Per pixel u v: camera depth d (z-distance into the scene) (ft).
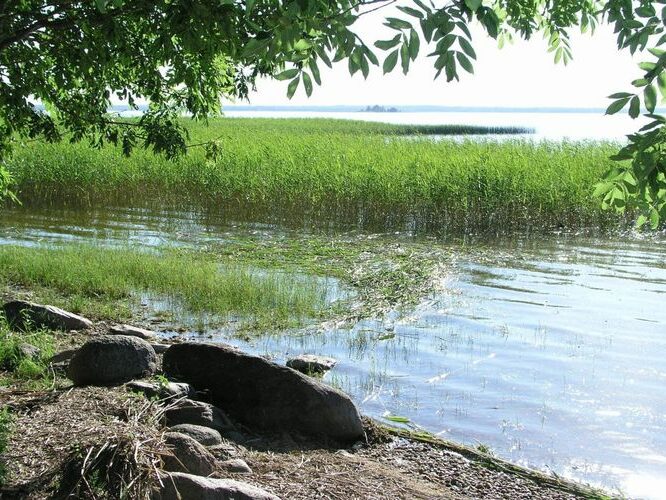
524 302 43.29
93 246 55.16
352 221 73.72
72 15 23.62
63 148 85.56
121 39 24.88
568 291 46.26
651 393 28.68
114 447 16.28
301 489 18.43
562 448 23.85
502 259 56.59
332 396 23.16
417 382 29.73
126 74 32.07
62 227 68.18
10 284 42.88
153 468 15.78
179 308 39.93
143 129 34.58
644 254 59.16
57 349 29.58
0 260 46.80
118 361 24.53
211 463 17.84
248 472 18.97
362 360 32.50
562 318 39.86
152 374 25.13
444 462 22.26
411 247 60.59
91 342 24.76
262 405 22.90
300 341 35.19
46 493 15.96
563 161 79.66
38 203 81.97
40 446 18.19
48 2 22.85
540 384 29.63
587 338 36.17
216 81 32.27
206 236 64.49
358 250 58.34
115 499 15.30
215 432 20.31
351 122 252.62
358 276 48.73
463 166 75.87
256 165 81.15
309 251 57.47
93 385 24.08
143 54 29.09
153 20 25.86
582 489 20.68
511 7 19.94
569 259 56.95
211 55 24.98
